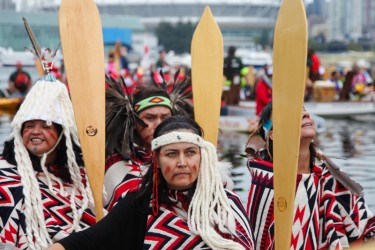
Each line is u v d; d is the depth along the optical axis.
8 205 4.41
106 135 5.19
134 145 5.25
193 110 5.58
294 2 4.04
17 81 22.67
